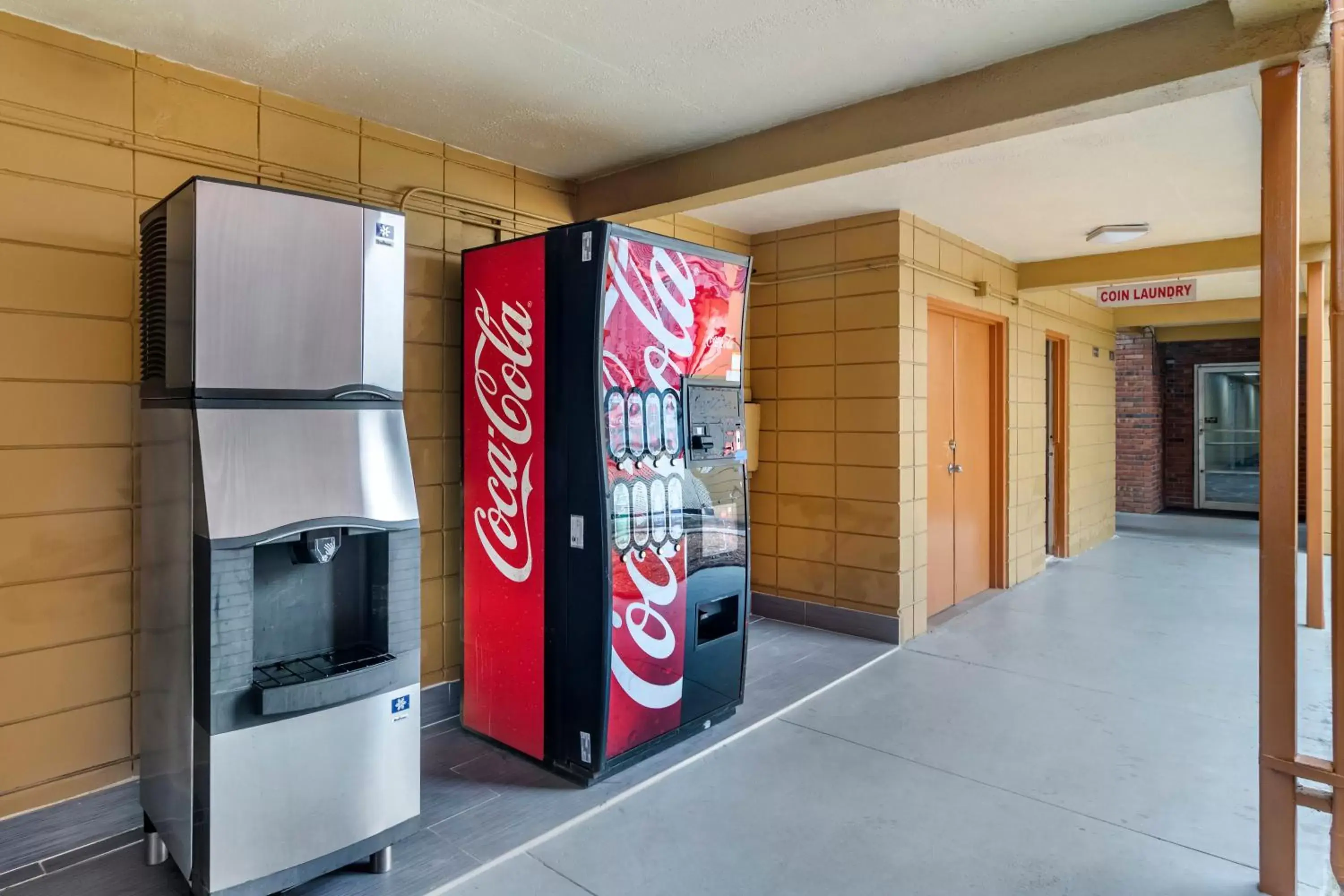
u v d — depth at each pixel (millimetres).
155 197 2420
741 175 3123
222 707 1816
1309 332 4707
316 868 1969
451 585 3225
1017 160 3400
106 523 2324
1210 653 4105
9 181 2150
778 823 2428
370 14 2170
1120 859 2223
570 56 2434
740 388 3203
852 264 4391
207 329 1859
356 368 2092
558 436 2715
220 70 2520
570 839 2332
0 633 2145
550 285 2725
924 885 2105
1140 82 2232
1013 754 2906
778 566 4785
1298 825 2467
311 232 2016
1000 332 5551
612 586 2629
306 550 1959
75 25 2211
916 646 4246
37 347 2203
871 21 2217
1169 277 5215
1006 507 5609
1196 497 10172
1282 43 2006
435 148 3152
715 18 2197
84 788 2287
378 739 2084
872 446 4328
